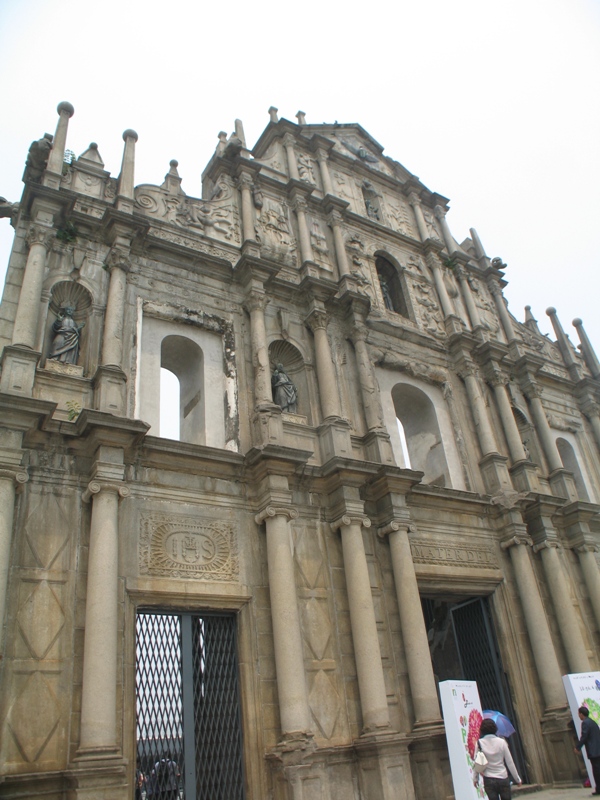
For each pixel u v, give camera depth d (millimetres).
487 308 26016
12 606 11312
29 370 13180
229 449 15758
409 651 14930
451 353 22516
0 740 10305
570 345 28297
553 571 19219
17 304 14523
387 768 12883
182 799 11789
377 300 21781
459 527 18438
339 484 15781
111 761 10406
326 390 17453
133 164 17656
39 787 10203
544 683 17219
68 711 10984
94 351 14883
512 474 20812
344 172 24891
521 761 16578
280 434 15797
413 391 21000
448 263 25484
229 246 18875
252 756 12461
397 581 15688
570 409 25938
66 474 12836
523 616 18250
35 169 16078
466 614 18781
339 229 21781
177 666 12766
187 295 17141
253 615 13695
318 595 14719
